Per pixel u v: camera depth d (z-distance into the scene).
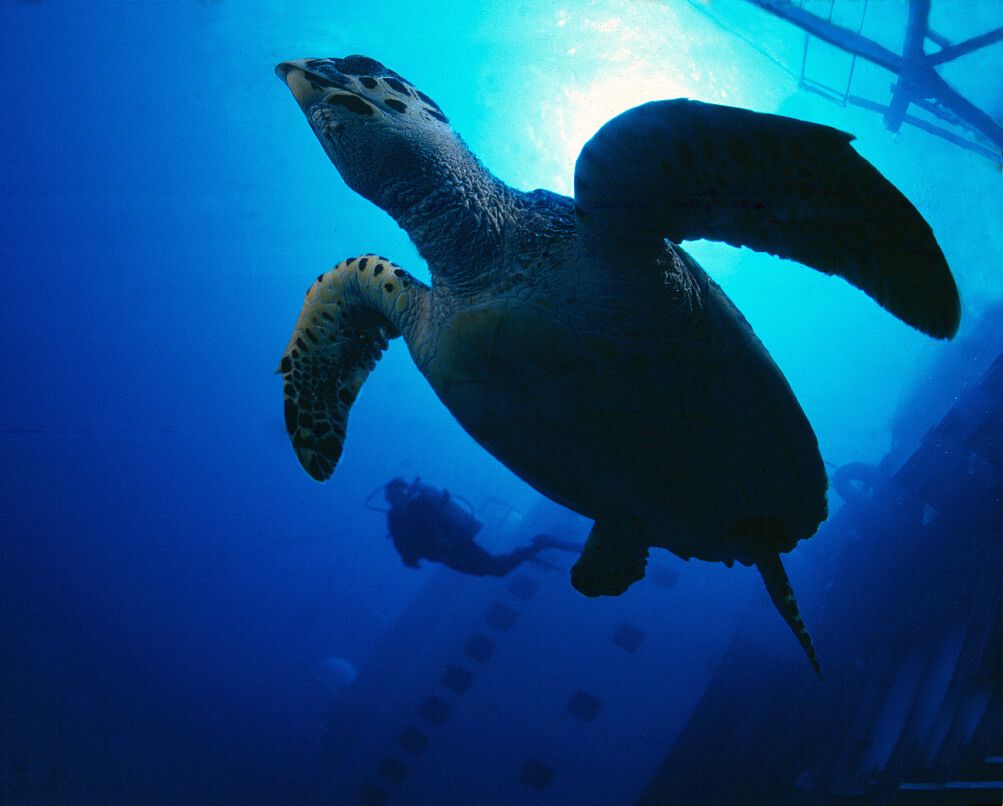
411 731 5.68
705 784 5.14
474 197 2.32
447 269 2.37
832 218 1.73
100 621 11.31
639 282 2.03
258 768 9.93
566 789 5.13
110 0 7.55
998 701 4.46
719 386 2.24
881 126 6.80
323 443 3.03
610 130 1.68
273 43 8.10
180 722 10.91
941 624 4.98
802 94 6.91
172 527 11.22
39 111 8.38
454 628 6.01
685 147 1.66
